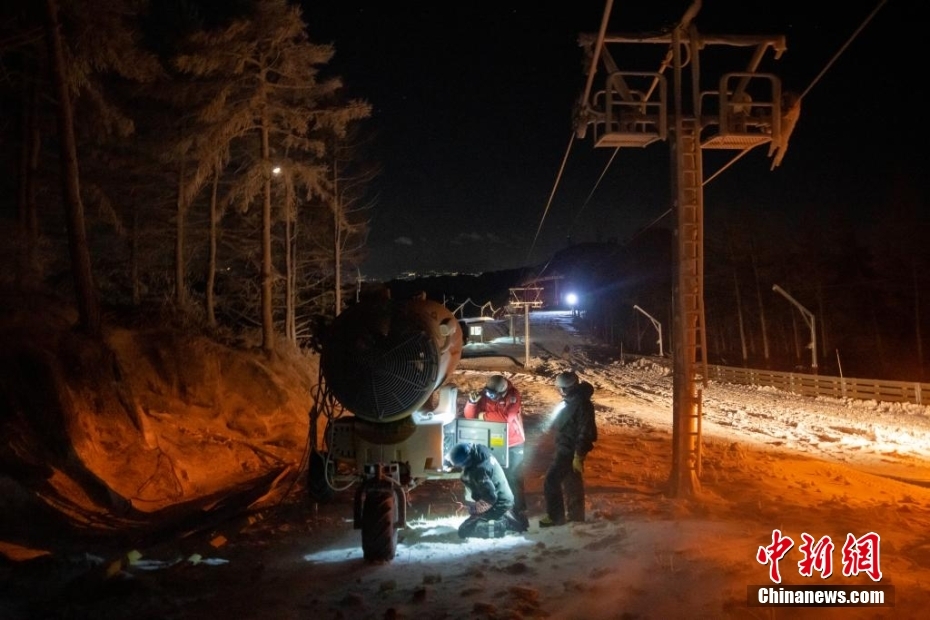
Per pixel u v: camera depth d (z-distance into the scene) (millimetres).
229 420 19859
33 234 21844
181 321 23531
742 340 83562
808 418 32562
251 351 25719
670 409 35281
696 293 10930
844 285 68875
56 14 16969
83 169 27781
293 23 24812
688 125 10836
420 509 10852
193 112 25609
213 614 5957
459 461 8453
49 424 12773
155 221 33750
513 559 7262
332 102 29734
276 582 6918
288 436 20094
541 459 16562
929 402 38250
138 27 19859
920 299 64750
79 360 14867
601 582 6184
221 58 24469
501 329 118062
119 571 7113
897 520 9227
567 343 104438
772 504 10430
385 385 8156
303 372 28984
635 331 112562
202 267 39250
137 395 18297
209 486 15000
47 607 6348
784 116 11039
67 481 11906
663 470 14672
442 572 6961
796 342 76875
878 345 69000
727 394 46000
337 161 38844
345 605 6004
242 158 28016
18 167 22484
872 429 28031
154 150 27438
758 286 83125
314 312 45781
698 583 5949
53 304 18609
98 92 20453
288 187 26844
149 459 14352
